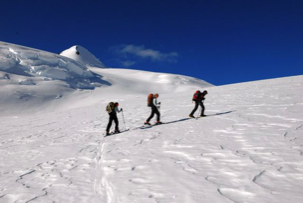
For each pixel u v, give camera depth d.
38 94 87.69
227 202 3.06
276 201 2.94
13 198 4.62
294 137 5.71
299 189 3.19
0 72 96.75
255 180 3.63
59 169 6.19
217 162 4.68
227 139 6.38
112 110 10.17
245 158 4.69
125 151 6.55
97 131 11.96
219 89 31.33
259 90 20.58
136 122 12.94
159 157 5.52
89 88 115.94
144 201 3.39
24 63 113.25
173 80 166.50
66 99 90.62
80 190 4.62
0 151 10.23
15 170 6.68
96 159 6.68
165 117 12.79
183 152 5.65
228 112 11.18
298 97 12.69
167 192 3.59
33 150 9.30
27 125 20.81
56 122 19.64
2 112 69.50
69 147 8.79
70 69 127.00
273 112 9.44
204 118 10.33
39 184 5.24
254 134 6.50
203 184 3.71
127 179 4.35
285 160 4.30
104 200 4.08
